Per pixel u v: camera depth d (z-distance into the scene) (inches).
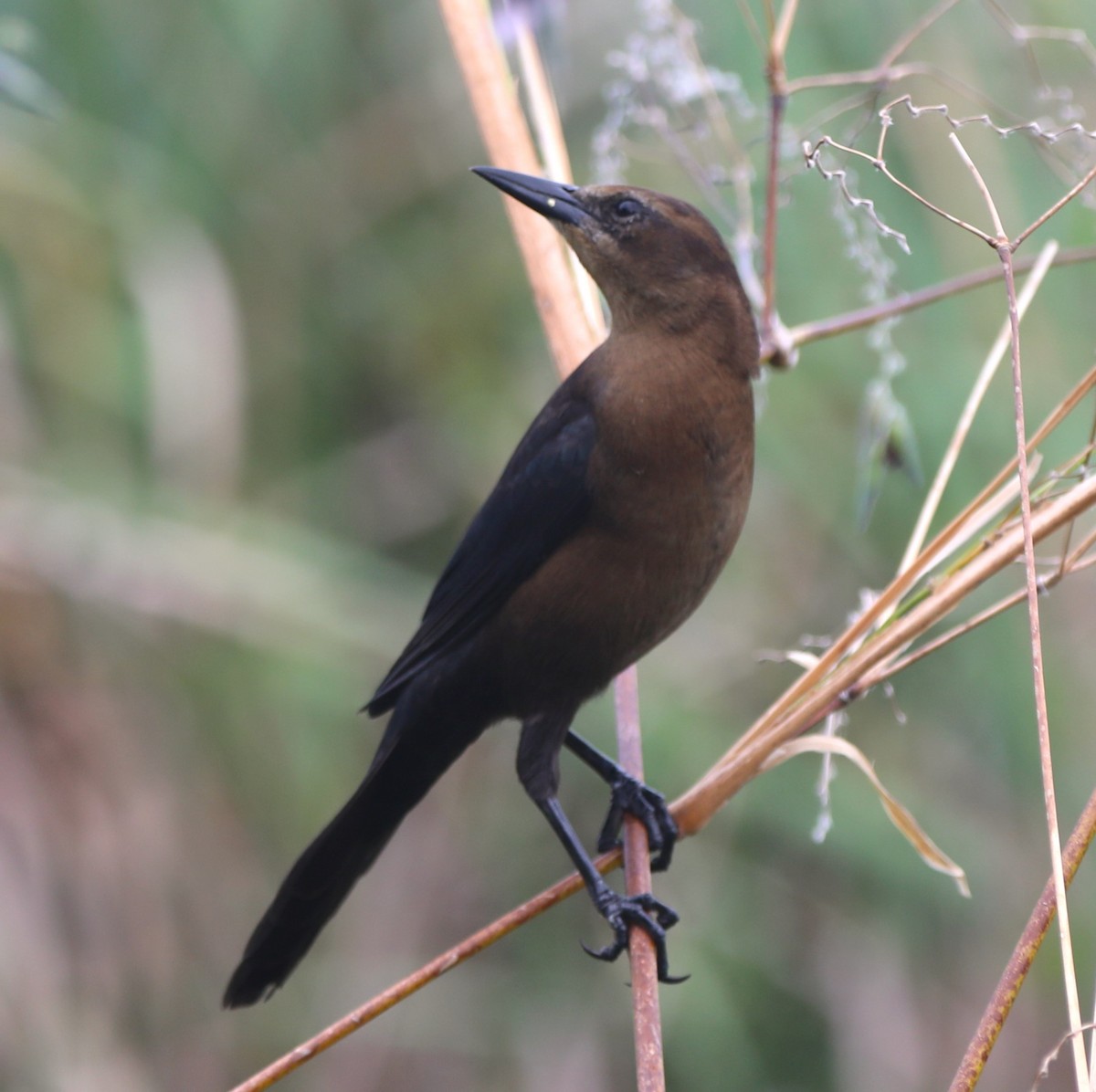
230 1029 406.9
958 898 418.0
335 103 458.6
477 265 467.2
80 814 382.0
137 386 411.8
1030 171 377.1
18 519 387.5
